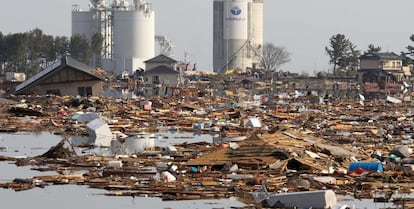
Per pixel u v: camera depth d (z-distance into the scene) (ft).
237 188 303.27
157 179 325.62
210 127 577.43
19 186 313.73
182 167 349.61
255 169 343.87
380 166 343.46
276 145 364.38
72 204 284.20
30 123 587.68
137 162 371.76
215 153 361.92
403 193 299.99
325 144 399.65
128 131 553.64
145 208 277.03
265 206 276.21
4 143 472.03
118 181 321.73
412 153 400.88
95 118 579.89
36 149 441.27
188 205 280.10
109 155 404.98
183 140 497.46
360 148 426.51
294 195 274.36
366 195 294.66
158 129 573.33
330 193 274.36
